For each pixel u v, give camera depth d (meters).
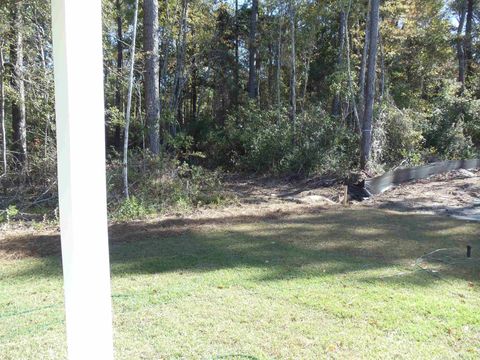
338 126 14.20
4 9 8.68
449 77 20.89
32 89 9.18
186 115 22.55
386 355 3.04
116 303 4.01
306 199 10.56
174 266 5.19
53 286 4.55
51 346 3.20
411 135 13.63
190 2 17.83
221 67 20.69
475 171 13.42
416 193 10.52
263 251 5.84
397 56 18.75
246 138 15.42
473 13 26.12
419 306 3.88
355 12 15.40
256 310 3.84
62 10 1.37
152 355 3.05
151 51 10.18
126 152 8.79
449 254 5.59
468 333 3.37
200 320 3.64
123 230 7.14
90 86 1.42
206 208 9.30
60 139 1.45
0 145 9.77
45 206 8.62
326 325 3.53
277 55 18.62
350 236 6.62
